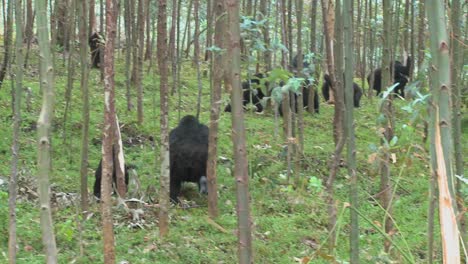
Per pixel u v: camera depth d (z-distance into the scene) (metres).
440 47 2.87
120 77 15.83
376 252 6.93
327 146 11.95
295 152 9.55
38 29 3.44
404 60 18.42
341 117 6.18
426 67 5.60
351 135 4.46
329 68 6.77
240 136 3.73
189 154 8.51
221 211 8.33
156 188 8.84
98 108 12.97
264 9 13.95
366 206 8.69
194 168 8.56
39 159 3.49
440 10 2.86
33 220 7.21
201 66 18.56
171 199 8.61
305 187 9.29
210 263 6.59
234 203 8.68
